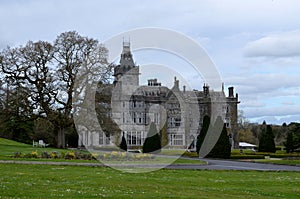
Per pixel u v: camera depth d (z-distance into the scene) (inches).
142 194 562.9
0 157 1211.9
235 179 852.0
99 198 514.3
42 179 722.2
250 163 1518.2
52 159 1185.4
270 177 921.5
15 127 2657.5
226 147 1895.9
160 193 580.1
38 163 1057.5
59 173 836.6
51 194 533.6
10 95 1969.7
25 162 1070.4
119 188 628.1
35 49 1969.7
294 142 2421.3
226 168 1168.8
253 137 4013.3
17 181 669.3
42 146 2102.6
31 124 2716.5
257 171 1087.6
